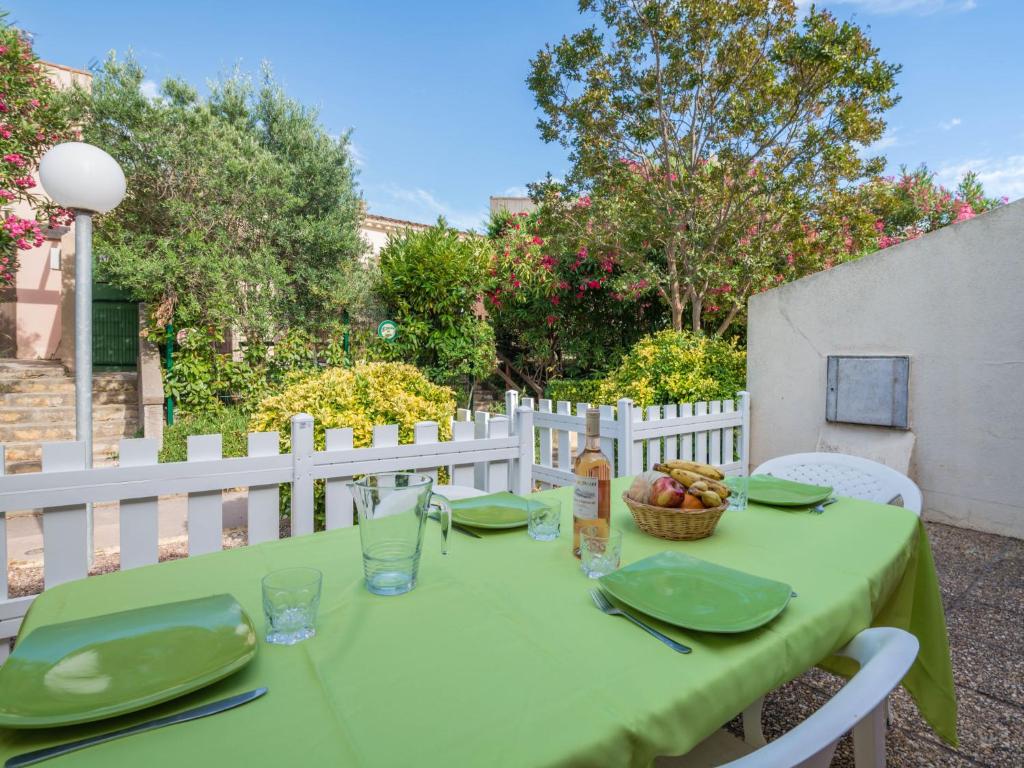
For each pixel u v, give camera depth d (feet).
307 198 28.84
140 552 7.43
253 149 25.94
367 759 2.38
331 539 5.42
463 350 29.32
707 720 2.96
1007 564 12.01
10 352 31.30
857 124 21.03
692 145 24.50
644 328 32.60
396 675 3.04
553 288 31.01
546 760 2.39
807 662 3.62
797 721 7.06
